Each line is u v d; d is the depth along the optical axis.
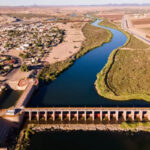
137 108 148.88
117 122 146.50
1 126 135.75
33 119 150.62
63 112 158.75
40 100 175.00
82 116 153.00
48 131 138.50
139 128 139.38
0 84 195.62
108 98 175.12
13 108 149.00
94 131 138.00
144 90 186.88
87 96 180.38
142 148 123.00
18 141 128.00
